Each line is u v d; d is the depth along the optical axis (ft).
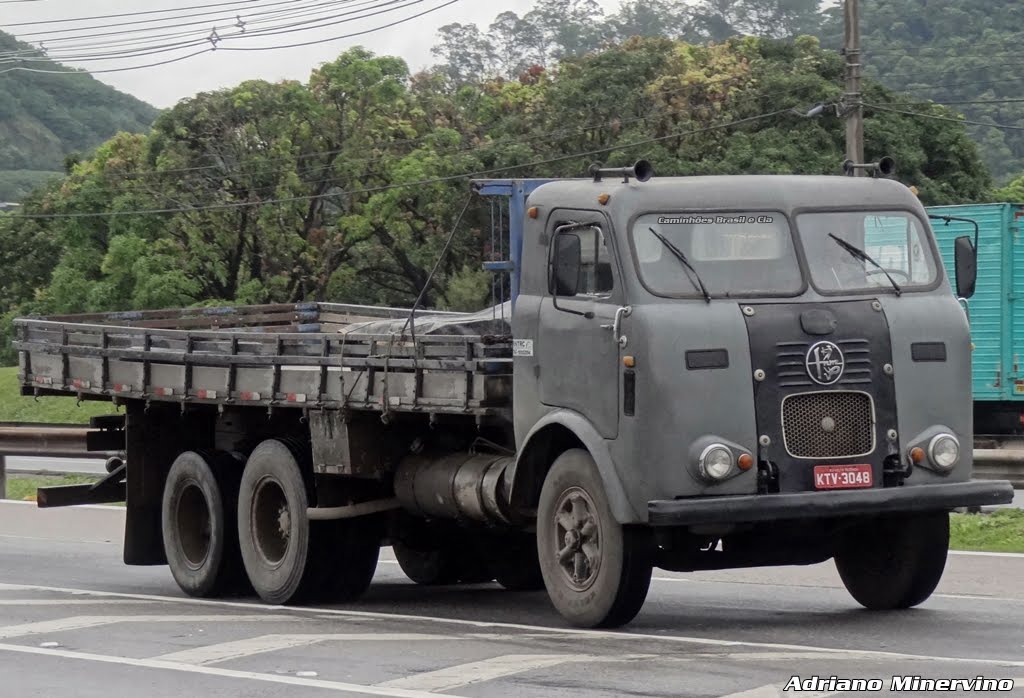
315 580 46.11
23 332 58.13
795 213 37.86
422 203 195.31
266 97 198.59
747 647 33.68
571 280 37.65
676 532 36.52
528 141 191.72
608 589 36.42
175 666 33.06
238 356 48.03
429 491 43.91
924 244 38.63
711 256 37.06
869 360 36.47
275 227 198.49
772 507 35.01
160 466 53.52
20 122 593.83
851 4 110.73
